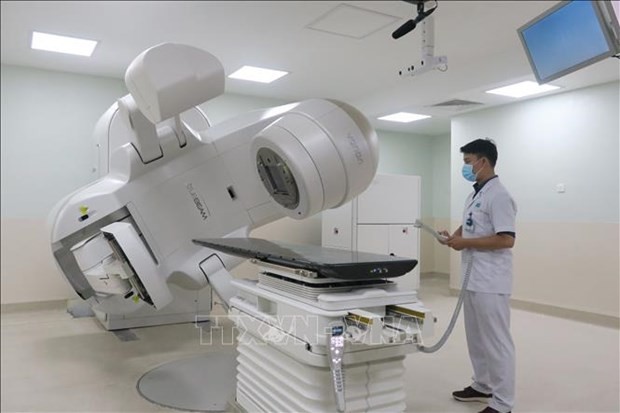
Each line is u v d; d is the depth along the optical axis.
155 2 3.30
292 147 1.72
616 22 1.44
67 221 2.51
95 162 3.98
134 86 2.02
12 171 4.54
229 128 2.86
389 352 1.68
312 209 1.81
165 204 2.66
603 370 2.94
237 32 3.82
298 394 1.72
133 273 2.37
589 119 3.95
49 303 4.66
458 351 3.38
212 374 2.82
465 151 2.43
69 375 2.84
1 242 4.50
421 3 2.60
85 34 3.84
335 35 3.88
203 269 2.71
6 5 3.33
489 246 2.21
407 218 5.28
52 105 4.70
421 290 5.98
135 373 2.88
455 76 4.60
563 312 4.14
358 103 5.88
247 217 2.82
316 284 1.64
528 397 2.54
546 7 3.34
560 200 4.18
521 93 4.46
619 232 3.72
